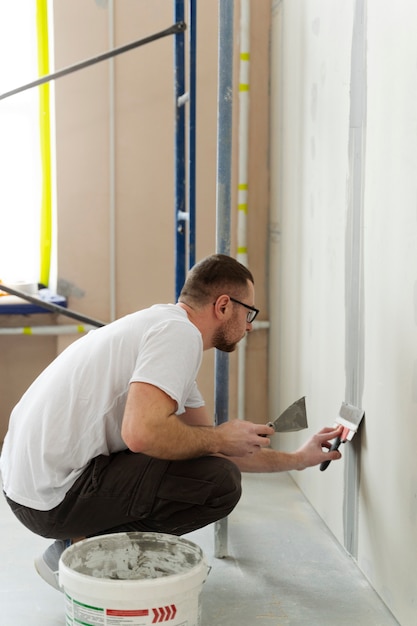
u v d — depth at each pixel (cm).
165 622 174
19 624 210
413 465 199
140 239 362
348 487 254
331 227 269
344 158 254
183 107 295
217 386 248
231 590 230
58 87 348
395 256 210
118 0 347
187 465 209
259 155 368
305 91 304
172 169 360
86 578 173
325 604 221
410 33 198
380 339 222
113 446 209
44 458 203
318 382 287
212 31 355
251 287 215
